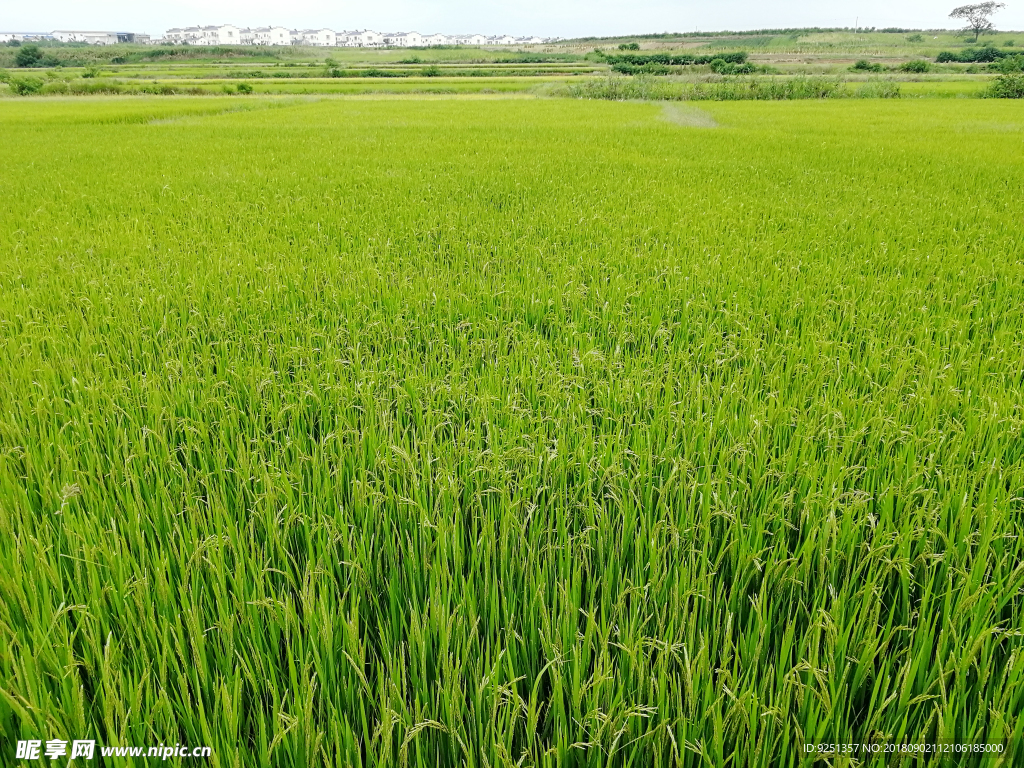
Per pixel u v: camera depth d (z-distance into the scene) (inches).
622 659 74.1
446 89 2064.5
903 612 84.3
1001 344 166.9
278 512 98.7
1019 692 70.5
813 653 72.1
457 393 139.5
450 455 113.7
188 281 220.2
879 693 75.4
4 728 67.2
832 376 154.0
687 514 98.7
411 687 78.0
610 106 1353.3
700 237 279.3
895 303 201.0
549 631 76.3
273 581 92.1
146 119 1042.1
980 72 2491.4
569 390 140.9
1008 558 93.9
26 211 341.4
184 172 471.5
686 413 132.0
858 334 179.0
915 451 117.3
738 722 66.8
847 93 1603.1
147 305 194.1
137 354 165.9
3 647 71.9
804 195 382.3
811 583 91.9
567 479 114.3
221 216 324.8
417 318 190.4
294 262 240.8
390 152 589.9
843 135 737.0
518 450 107.5
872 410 131.6
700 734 67.3
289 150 606.9
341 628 79.5
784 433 127.6
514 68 3289.9
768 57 3745.1
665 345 175.6
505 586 89.4
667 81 1779.0
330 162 524.1
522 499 102.4
